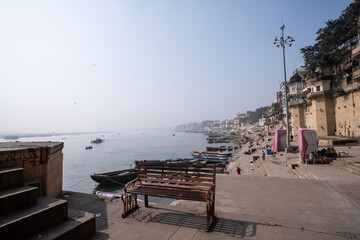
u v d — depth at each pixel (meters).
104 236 3.35
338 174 9.60
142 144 122.62
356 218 4.12
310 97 34.28
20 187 3.33
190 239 3.22
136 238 3.28
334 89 30.70
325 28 31.34
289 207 4.85
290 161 16.22
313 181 7.34
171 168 4.61
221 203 5.27
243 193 6.08
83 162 55.66
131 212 4.36
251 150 39.84
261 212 4.60
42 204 3.21
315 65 33.31
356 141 23.02
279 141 25.33
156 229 3.58
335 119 31.67
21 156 4.14
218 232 3.45
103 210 4.48
